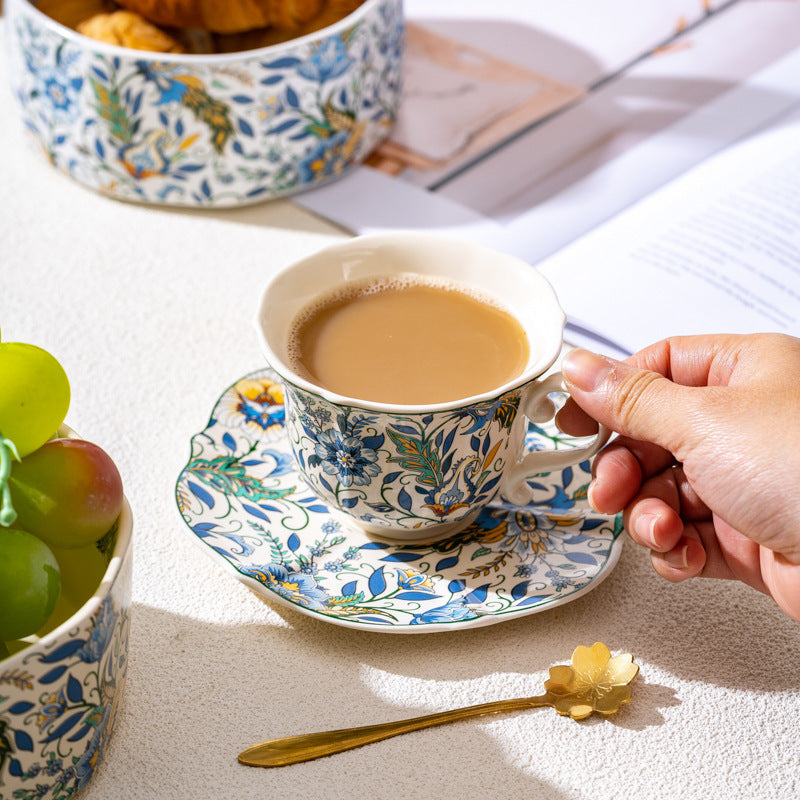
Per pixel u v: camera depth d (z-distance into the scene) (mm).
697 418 573
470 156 799
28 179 801
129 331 710
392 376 604
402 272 645
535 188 775
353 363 610
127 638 545
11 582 513
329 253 634
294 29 762
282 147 757
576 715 559
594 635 587
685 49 880
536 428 658
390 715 564
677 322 693
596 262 725
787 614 588
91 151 763
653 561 596
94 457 533
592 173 781
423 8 953
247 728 561
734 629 590
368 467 588
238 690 570
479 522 622
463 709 563
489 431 588
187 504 611
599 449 606
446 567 603
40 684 510
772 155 781
